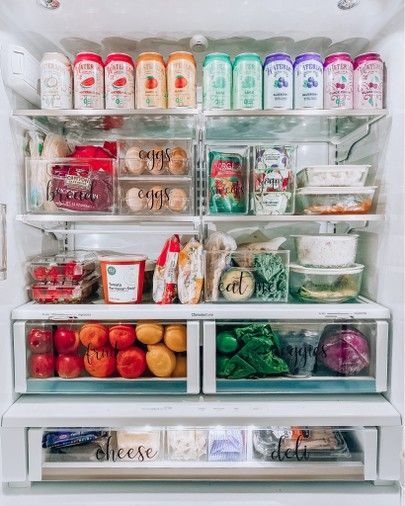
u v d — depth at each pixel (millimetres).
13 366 1021
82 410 987
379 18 1030
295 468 979
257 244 1171
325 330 1058
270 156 1076
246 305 1063
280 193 1071
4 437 957
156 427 965
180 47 1187
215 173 1092
